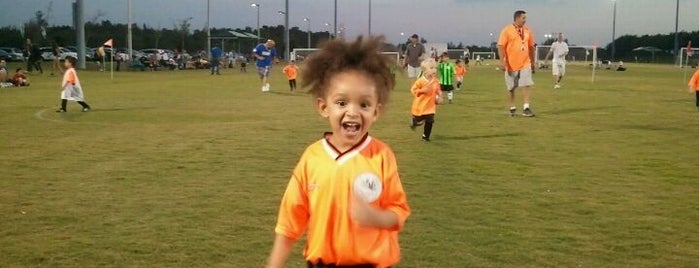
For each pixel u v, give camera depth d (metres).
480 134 12.77
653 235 5.91
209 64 55.12
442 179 8.28
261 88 27.83
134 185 7.85
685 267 5.09
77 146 10.99
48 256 5.22
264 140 11.84
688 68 62.69
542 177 8.48
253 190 7.61
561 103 20.55
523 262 5.14
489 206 6.90
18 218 6.33
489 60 93.00
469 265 5.06
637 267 5.08
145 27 80.00
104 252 5.32
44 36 67.25
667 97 23.34
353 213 2.58
